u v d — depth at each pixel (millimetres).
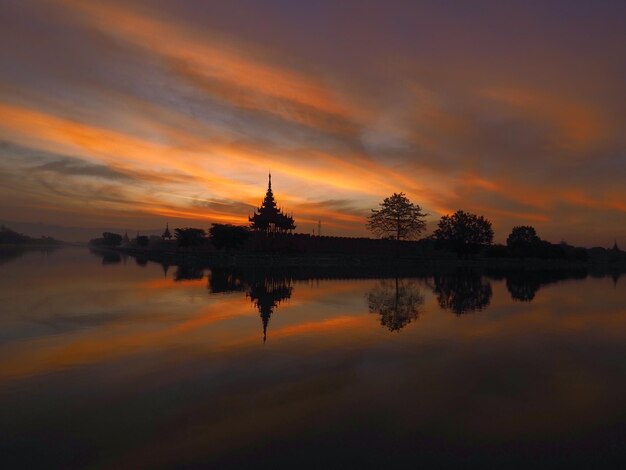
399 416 7766
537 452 6508
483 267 68812
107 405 8180
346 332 14828
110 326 15438
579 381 9828
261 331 14867
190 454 6379
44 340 13266
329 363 11055
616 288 33625
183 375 9984
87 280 33094
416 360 11430
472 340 13859
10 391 8883
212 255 63094
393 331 15086
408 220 78875
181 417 7660
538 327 16250
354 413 7895
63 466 6047
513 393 9000
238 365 10812
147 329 14984
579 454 6465
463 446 6664
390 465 6090
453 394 8906
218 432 7098
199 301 22094
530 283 37469
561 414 7949
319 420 7574
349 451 6484
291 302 22234
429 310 20062
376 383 9555
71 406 8117
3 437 6883
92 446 6605
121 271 43531
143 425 7324
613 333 15266
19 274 38031
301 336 14148
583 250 94875
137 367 10562
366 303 22250
